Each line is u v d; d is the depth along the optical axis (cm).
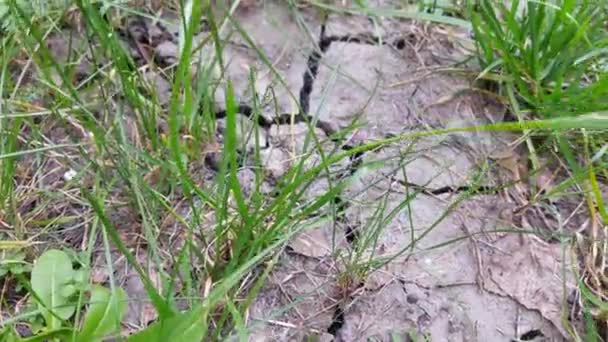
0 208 30
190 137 33
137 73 35
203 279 29
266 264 30
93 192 32
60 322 27
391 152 35
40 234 30
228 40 35
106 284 29
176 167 31
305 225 29
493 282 31
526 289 31
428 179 34
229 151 28
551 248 32
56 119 34
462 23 38
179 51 37
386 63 39
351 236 32
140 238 31
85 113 32
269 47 39
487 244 32
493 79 37
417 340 29
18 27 34
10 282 29
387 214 33
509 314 30
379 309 30
